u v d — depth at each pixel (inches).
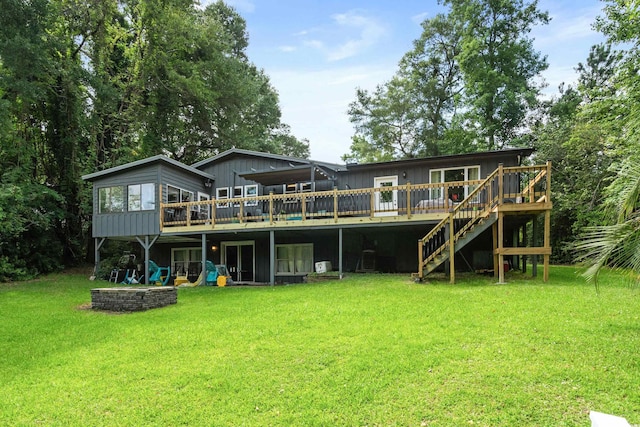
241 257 685.3
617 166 237.6
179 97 887.1
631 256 200.7
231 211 675.4
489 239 547.5
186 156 1043.9
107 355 236.2
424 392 170.1
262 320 292.5
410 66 1139.9
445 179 552.1
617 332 224.8
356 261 600.4
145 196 594.2
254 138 1119.0
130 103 822.5
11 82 576.7
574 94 976.9
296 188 637.9
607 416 111.0
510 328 238.5
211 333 267.1
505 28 868.6
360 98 1194.0
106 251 740.7
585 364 185.8
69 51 735.7
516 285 376.8
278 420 156.3
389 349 217.0
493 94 861.2
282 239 658.2
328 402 166.7
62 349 251.9
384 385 178.1
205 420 159.2
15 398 185.3
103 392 187.3
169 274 673.0
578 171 708.7
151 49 798.5
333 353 217.0
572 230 724.7
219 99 959.0
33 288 529.0
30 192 631.2
